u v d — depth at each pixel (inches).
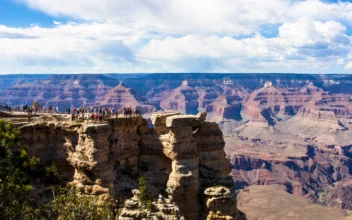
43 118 2484.0
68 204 1967.3
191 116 2637.8
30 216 1872.5
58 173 2333.9
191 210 2502.5
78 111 2753.4
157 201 2272.4
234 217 2481.5
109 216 2020.2
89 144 2252.7
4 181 1829.5
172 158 2514.8
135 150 2610.7
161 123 2655.0
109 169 2310.5
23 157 2009.1
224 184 2596.0
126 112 2687.0
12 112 2684.5
